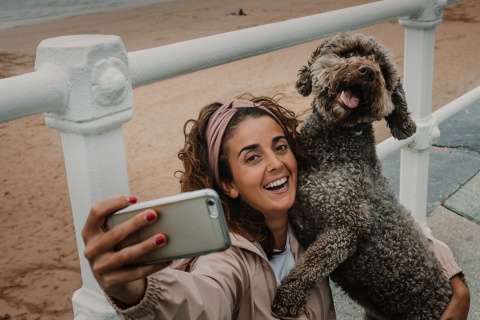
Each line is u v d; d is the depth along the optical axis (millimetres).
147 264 1193
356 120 2145
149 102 8344
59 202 5652
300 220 2162
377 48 2322
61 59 1451
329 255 2002
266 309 1807
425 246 2201
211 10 17062
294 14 15820
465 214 3822
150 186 5840
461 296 2219
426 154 3361
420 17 3041
